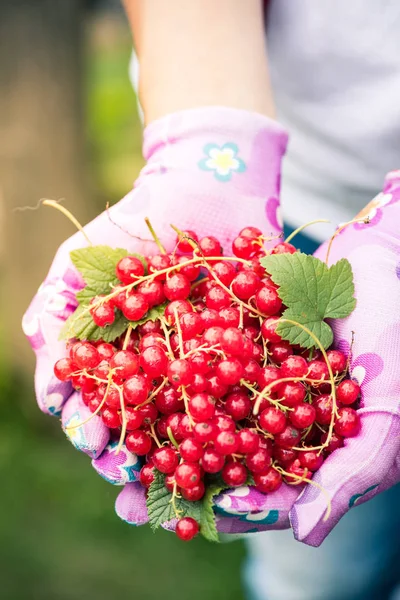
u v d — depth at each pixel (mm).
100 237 550
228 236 562
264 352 515
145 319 520
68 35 1057
